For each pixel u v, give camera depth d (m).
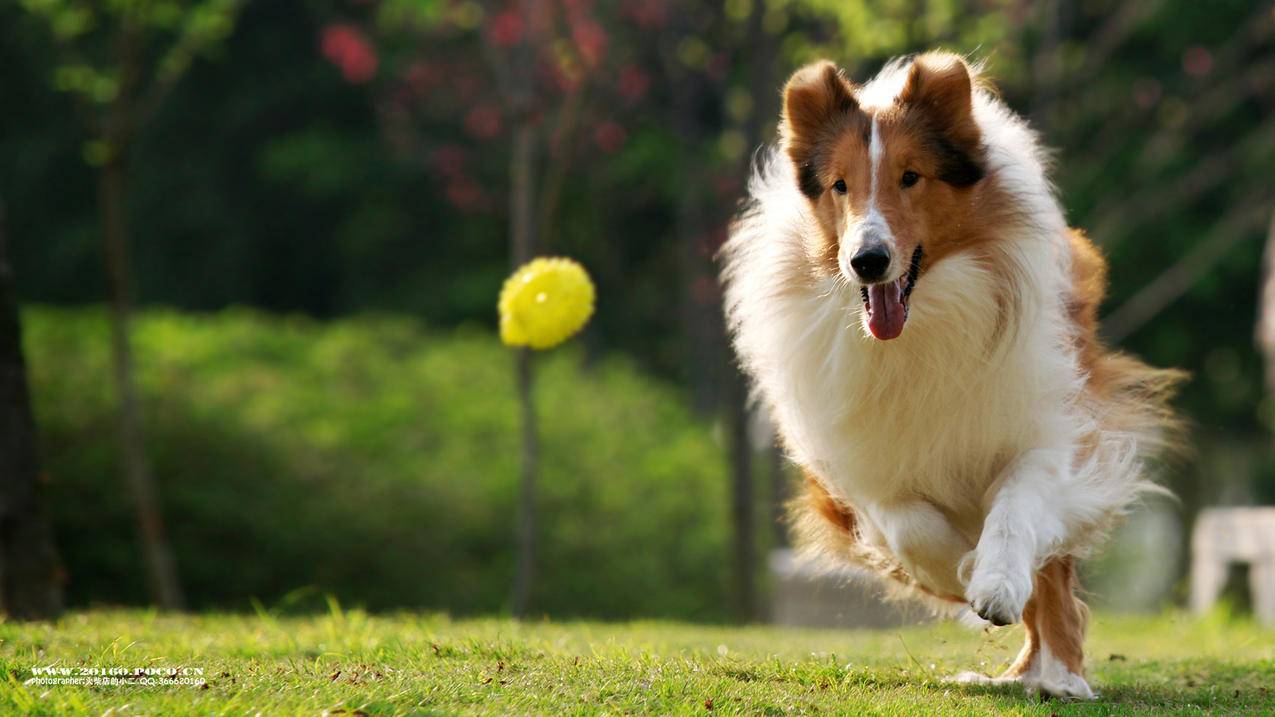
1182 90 22.31
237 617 9.62
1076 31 23.56
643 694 5.89
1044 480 6.26
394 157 27.78
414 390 19.69
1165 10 22.56
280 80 30.53
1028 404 6.35
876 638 9.70
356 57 20.00
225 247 31.75
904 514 6.54
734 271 7.06
